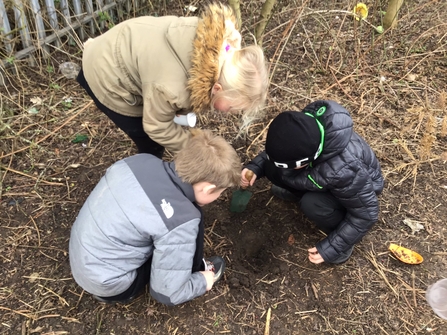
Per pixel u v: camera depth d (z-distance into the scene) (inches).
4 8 116.6
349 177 73.0
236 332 77.0
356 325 78.4
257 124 118.4
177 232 62.2
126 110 80.6
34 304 78.0
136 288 71.8
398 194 100.6
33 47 127.6
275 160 71.1
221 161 64.2
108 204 63.2
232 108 71.6
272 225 94.3
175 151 81.0
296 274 85.8
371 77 134.3
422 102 125.1
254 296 82.3
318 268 86.7
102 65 75.7
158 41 71.4
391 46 146.2
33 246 86.7
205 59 66.2
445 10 162.1
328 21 154.6
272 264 87.4
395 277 85.4
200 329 76.9
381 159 109.0
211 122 118.7
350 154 74.0
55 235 89.0
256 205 98.1
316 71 136.2
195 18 72.7
